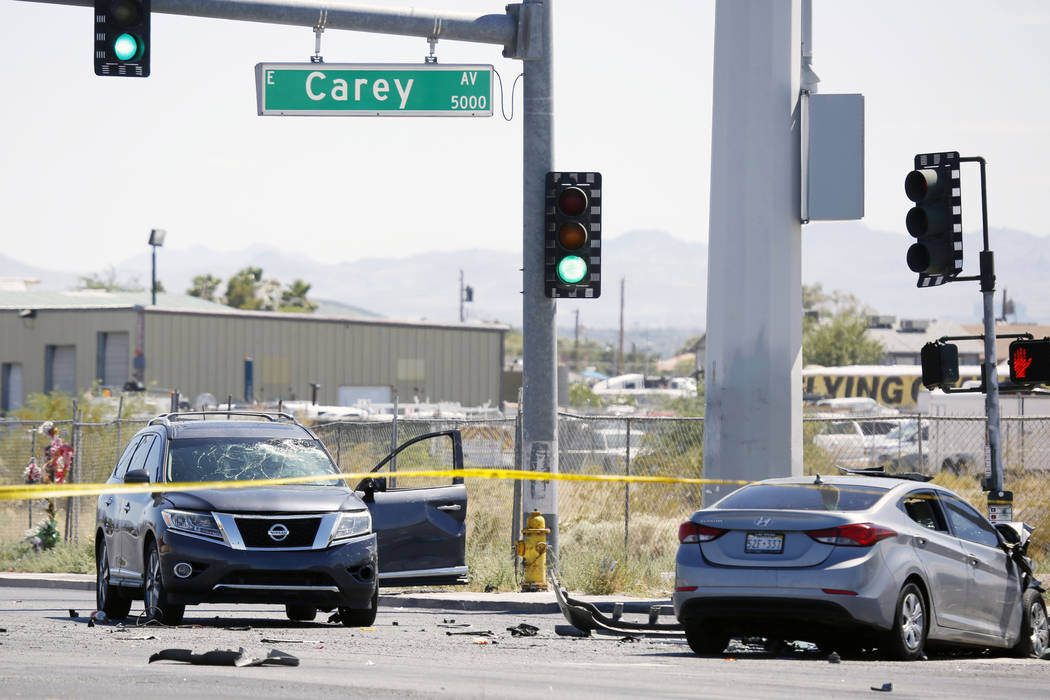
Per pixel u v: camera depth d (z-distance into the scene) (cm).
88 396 15762
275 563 4909
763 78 5859
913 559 4281
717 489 5931
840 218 5853
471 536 8556
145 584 5153
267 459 5434
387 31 6303
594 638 4928
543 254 6706
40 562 8938
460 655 4075
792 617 4153
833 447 13538
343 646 4294
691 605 4319
